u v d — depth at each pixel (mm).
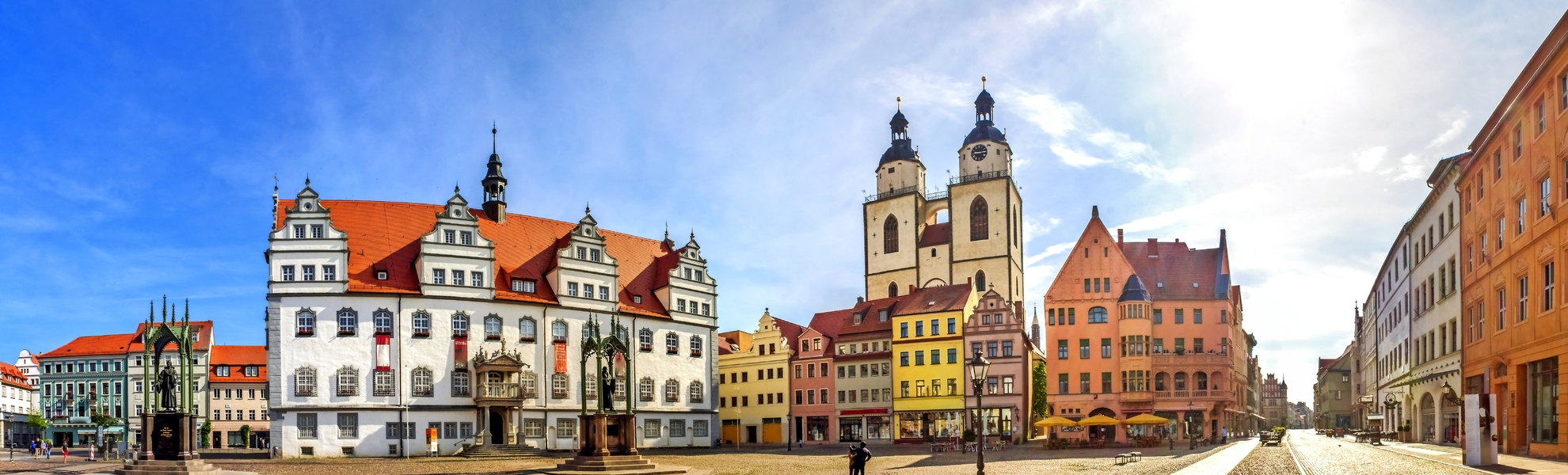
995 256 148375
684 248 109062
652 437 101688
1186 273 116312
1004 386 108750
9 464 73062
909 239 156625
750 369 124000
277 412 84125
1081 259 113938
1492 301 57781
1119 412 109375
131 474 52562
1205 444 89250
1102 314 111875
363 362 86312
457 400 89062
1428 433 81938
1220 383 110312
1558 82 45625
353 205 94875
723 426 125125
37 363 171000
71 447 142250
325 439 84562
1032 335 130250
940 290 118000
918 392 112312
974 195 151375
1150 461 61938
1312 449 75562
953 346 111312
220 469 60594
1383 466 48469
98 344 155750
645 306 105625
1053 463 61344
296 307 85875
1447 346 71125
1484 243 59875
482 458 82125
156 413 54188
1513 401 53375
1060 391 111688
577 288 98250
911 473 53656
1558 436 46250
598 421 55719
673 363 105250
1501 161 55656
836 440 116562
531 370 93500
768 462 67688
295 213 87062
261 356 157000
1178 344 111688
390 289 88125
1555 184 46188
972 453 82938
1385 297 108500
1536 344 49156
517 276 95250
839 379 117688
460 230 92188
